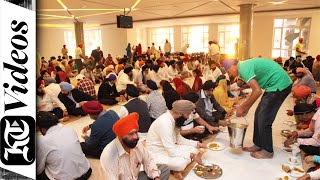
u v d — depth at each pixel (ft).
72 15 31.86
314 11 30.68
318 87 20.92
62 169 6.68
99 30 50.60
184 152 7.49
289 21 34.27
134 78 20.29
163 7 26.37
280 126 11.87
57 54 52.08
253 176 7.59
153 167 5.91
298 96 11.12
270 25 34.45
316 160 7.76
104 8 26.22
